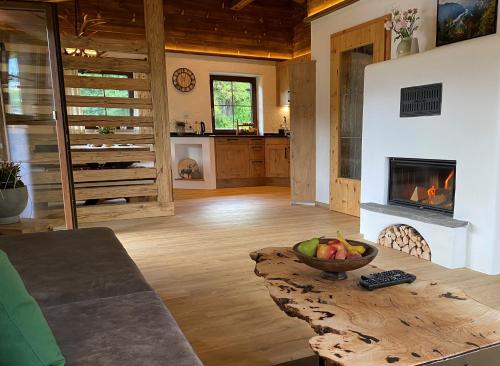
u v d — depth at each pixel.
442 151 2.99
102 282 1.48
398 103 3.37
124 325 1.11
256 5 7.50
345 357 0.98
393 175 3.58
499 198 2.66
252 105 8.26
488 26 2.91
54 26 3.24
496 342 1.05
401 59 3.30
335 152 4.93
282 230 4.04
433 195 3.23
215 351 1.79
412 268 2.87
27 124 3.72
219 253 3.28
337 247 1.56
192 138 7.33
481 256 2.78
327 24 4.91
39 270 1.61
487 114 2.64
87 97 4.53
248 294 2.43
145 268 2.92
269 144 7.77
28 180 3.77
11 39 3.51
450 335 1.09
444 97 2.93
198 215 4.89
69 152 3.43
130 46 4.64
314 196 5.50
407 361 0.96
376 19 4.09
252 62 7.84
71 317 1.17
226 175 7.55
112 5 6.34
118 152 4.72
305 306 1.29
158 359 0.93
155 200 5.18
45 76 3.52
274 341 1.87
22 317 0.84
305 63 5.28
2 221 2.69
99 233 2.23
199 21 7.14
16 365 0.82
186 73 7.32
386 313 1.24
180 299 2.36
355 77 4.55
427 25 3.51
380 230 3.52
